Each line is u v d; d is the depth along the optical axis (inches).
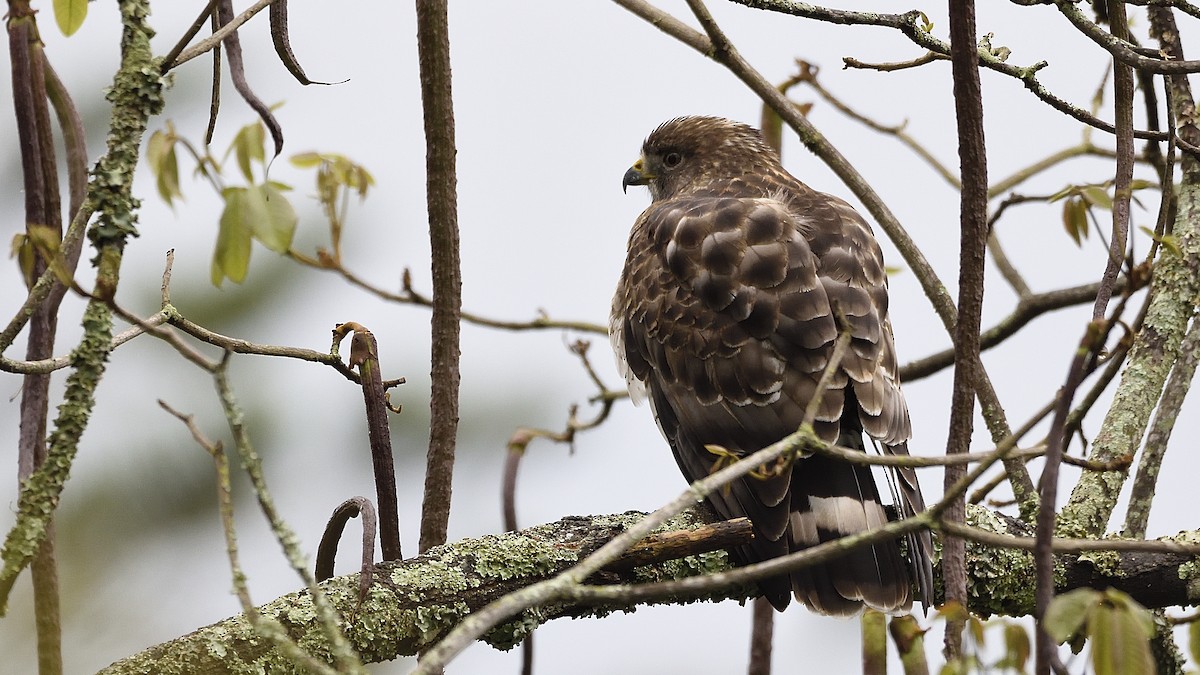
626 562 277.7
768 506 304.5
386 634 266.4
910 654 241.0
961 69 252.7
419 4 295.7
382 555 286.0
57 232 255.4
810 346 332.8
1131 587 297.3
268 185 203.6
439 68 297.0
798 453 216.8
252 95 248.7
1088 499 307.7
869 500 308.5
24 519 213.2
